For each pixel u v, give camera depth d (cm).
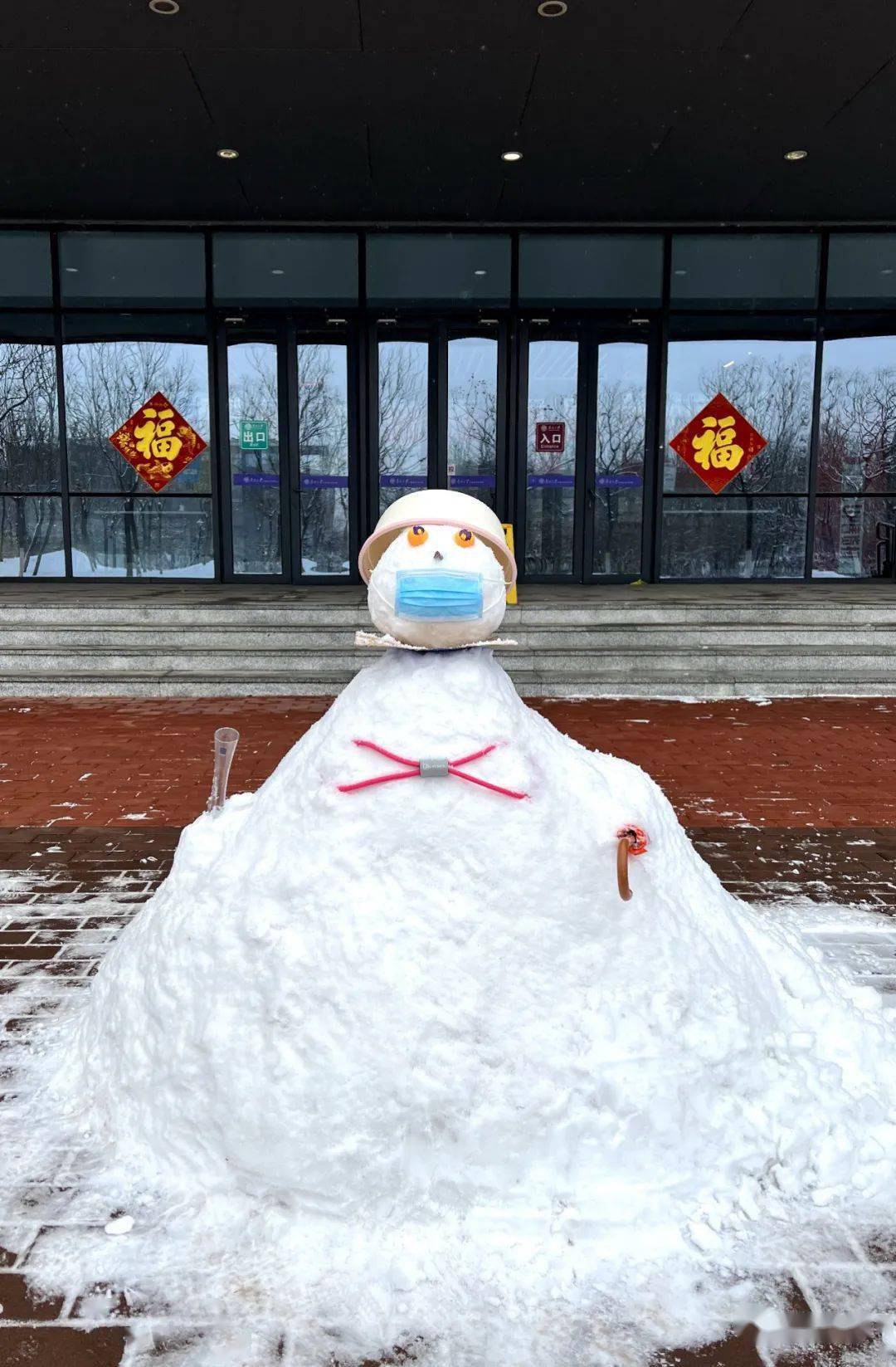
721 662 1005
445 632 253
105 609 1084
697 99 979
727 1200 250
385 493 1397
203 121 1023
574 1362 209
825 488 1418
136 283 1353
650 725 846
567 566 1419
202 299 1356
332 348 1371
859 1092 282
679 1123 248
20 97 967
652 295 1369
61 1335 215
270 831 265
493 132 1050
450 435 1388
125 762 727
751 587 1371
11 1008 365
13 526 1404
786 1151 259
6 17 825
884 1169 265
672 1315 221
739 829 589
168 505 1402
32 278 1350
